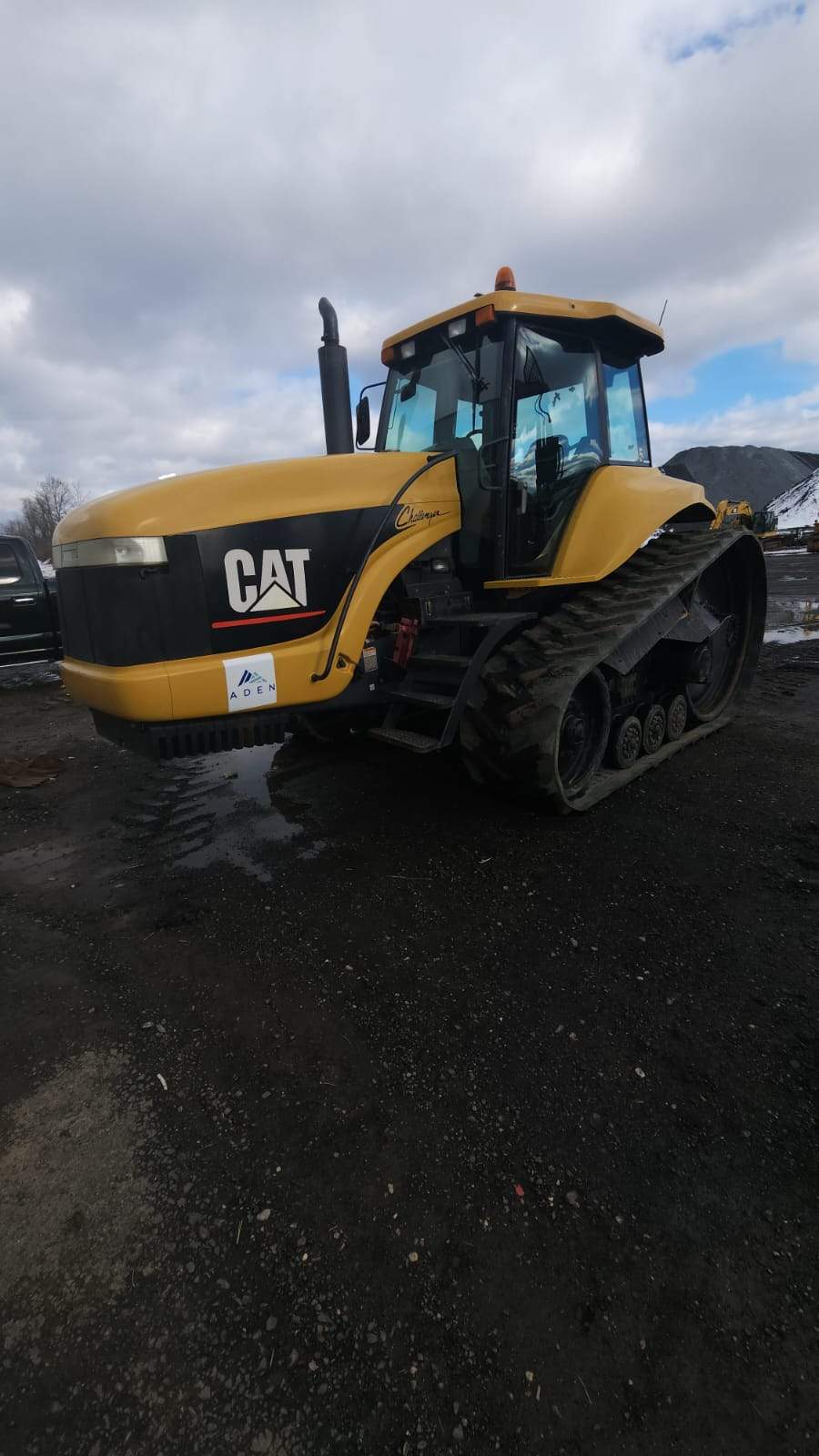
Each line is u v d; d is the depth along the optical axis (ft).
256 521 9.45
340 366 14.05
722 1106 6.04
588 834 11.16
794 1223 5.06
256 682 9.60
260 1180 5.51
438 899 9.43
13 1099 6.39
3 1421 4.07
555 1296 4.64
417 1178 5.48
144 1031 7.20
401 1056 6.70
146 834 12.16
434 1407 4.09
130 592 8.90
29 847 11.89
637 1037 6.81
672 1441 3.90
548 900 9.27
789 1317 4.49
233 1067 6.66
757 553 16.75
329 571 10.04
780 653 25.71
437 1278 4.77
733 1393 4.11
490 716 10.79
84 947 8.77
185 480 9.36
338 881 10.06
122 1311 4.64
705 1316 4.50
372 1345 4.41
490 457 11.57
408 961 8.13
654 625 13.01
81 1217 5.27
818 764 13.96
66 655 10.75
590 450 13.19
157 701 9.09
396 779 13.97
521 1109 6.06
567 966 7.89
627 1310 4.54
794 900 9.02
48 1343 4.47
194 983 7.94
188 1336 4.49
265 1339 4.46
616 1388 4.15
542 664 10.78
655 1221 5.10
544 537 12.42
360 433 14.29
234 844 11.51
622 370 14.37
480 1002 7.38
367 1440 3.95
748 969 7.73
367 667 10.80
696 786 12.98
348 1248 4.99
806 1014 7.05
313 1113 6.11
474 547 12.00
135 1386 4.23
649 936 8.38
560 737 11.34
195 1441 3.97
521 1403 4.09
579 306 12.00
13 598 26.23
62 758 16.87
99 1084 6.54
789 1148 5.64
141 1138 5.92
